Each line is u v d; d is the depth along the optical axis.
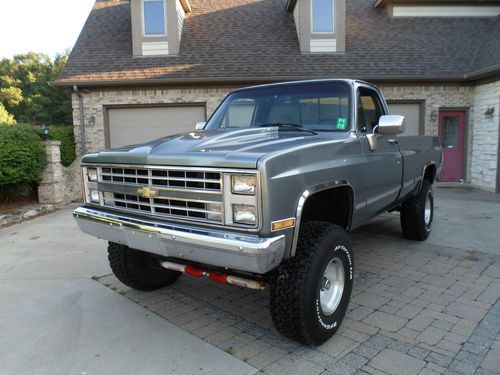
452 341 3.19
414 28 13.32
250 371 2.84
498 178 10.80
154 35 11.95
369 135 4.03
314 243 3.01
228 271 3.12
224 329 3.47
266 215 2.60
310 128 4.03
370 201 4.10
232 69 11.48
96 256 5.54
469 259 5.16
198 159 2.80
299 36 12.38
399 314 3.66
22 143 8.15
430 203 6.18
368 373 2.79
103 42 12.53
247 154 2.71
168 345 3.21
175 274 4.42
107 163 3.36
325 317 3.14
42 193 9.11
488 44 12.14
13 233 6.95
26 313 3.79
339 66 11.70
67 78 11.22
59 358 3.04
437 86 11.89
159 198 3.02
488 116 11.20
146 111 11.65
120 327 3.52
